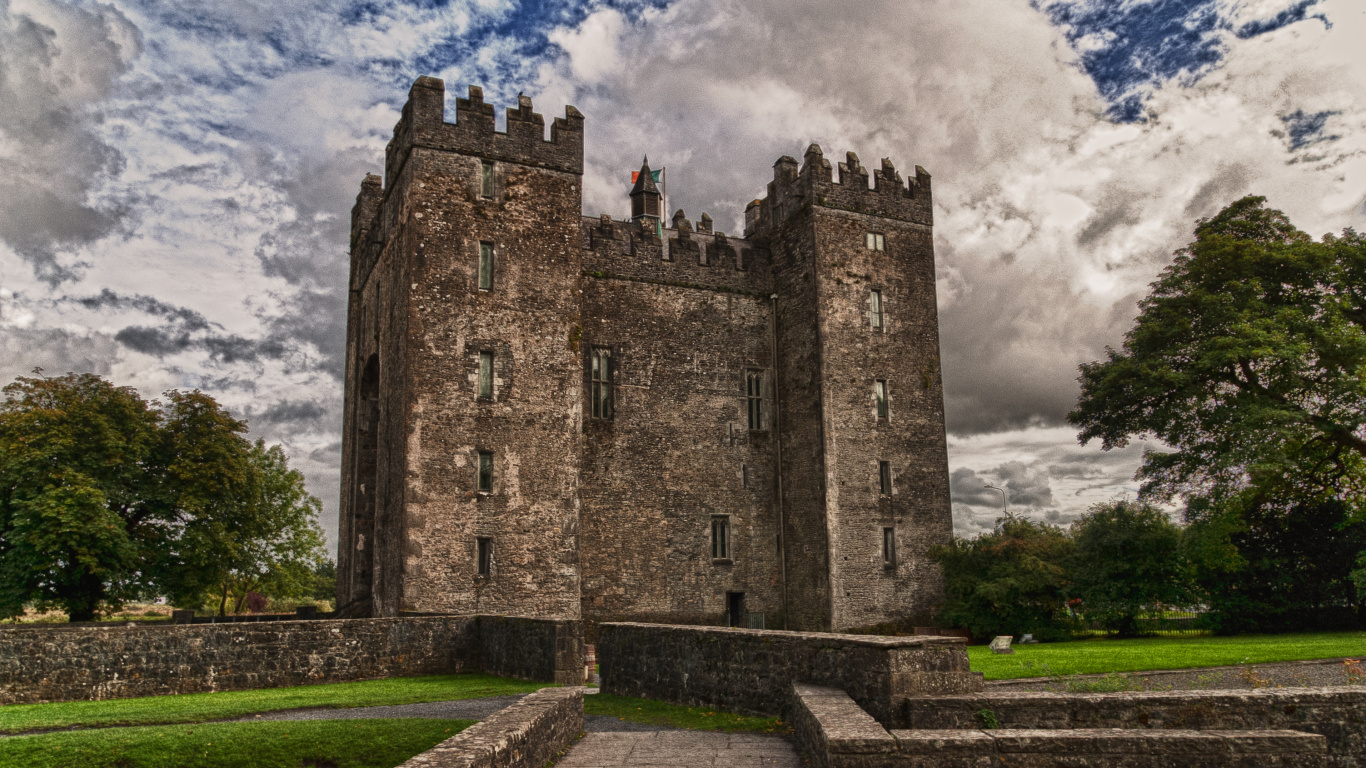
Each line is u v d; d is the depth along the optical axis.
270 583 40.91
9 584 28.30
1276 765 7.46
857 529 31.56
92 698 14.86
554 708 9.40
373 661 17.75
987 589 29.77
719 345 33.75
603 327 31.89
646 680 14.52
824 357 32.34
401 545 25.38
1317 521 33.50
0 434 30.22
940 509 33.25
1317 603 32.44
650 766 9.05
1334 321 29.48
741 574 32.28
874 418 32.78
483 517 26.38
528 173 29.09
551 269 28.84
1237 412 29.22
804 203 33.91
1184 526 30.98
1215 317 30.28
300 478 42.69
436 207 27.55
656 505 31.44
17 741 10.14
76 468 29.66
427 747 10.32
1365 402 29.25
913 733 7.59
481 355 27.38
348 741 10.39
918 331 34.41
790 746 10.09
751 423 33.81
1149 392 30.86
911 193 35.56
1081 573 31.34
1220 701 8.94
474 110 28.67
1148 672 17.11
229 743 10.20
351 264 38.31
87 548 28.48
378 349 31.45
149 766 9.66
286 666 16.73
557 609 26.80
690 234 36.50
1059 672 16.88
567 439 27.98
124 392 32.22
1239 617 32.41
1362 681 14.38
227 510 33.81
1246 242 30.47
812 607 31.33
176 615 27.78
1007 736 7.43
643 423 31.86
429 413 26.30
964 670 9.89
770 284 35.22
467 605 25.62
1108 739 7.45
